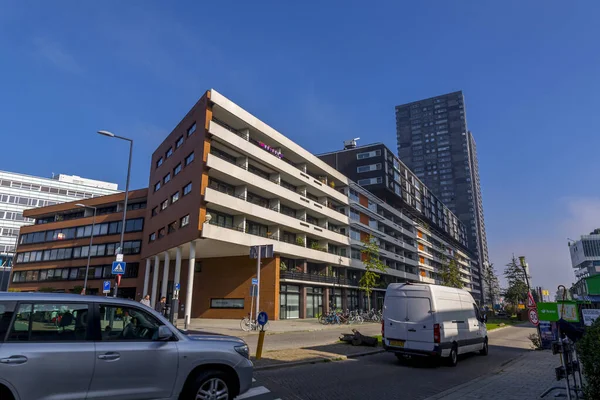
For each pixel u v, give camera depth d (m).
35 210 57.78
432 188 158.25
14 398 3.99
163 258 40.38
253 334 20.22
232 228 31.69
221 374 5.39
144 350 4.82
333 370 10.29
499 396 7.44
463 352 12.70
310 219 44.22
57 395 4.20
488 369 11.42
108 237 49.19
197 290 36.53
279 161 37.41
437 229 94.38
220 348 5.47
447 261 91.75
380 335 21.05
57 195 78.69
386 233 63.25
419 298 11.93
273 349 13.77
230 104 32.19
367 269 44.56
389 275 60.75
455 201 153.38
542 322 17.06
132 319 5.07
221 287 35.25
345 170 67.00
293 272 36.38
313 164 44.59
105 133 20.48
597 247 93.31
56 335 4.43
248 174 32.84
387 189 63.56
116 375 4.56
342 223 48.34
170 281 39.59
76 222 52.75
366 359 12.64
